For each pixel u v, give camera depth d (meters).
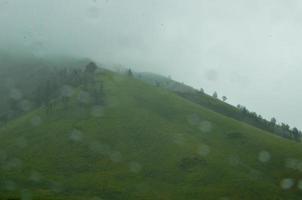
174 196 111.62
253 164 135.12
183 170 128.75
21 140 153.62
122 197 109.62
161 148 144.12
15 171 126.06
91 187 115.12
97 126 160.00
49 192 108.12
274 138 158.38
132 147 145.00
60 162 133.62
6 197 97.81
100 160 134.75
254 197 111.88
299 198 112.12
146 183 119.69
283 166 132.25
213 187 118.12
